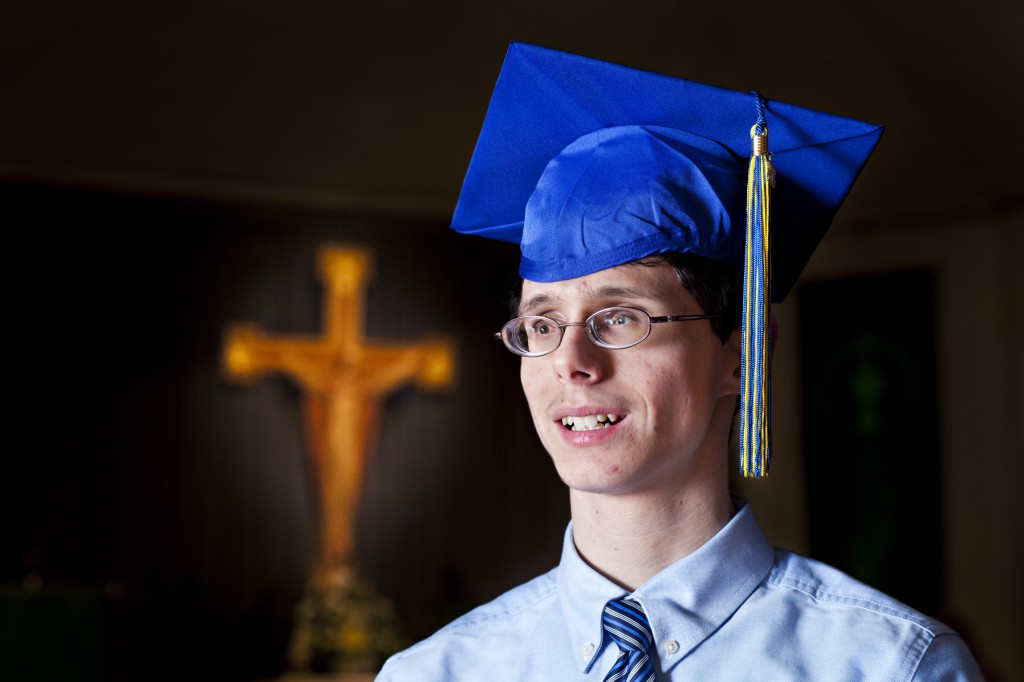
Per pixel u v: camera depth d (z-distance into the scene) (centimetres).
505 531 862
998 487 754
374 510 845
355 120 863
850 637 122
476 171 146
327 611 793
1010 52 668
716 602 127
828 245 827
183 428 817
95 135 820
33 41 768
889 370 793
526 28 816
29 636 451
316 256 864
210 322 834
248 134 852
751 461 123
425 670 138
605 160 132
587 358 122
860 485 786
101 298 812
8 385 788
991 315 774
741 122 134
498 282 893
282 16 815
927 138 777
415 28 827
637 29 796
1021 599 735
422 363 855
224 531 816
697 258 126
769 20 762
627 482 122
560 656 131
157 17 802
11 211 803
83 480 793
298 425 839
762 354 124
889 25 717
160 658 779
